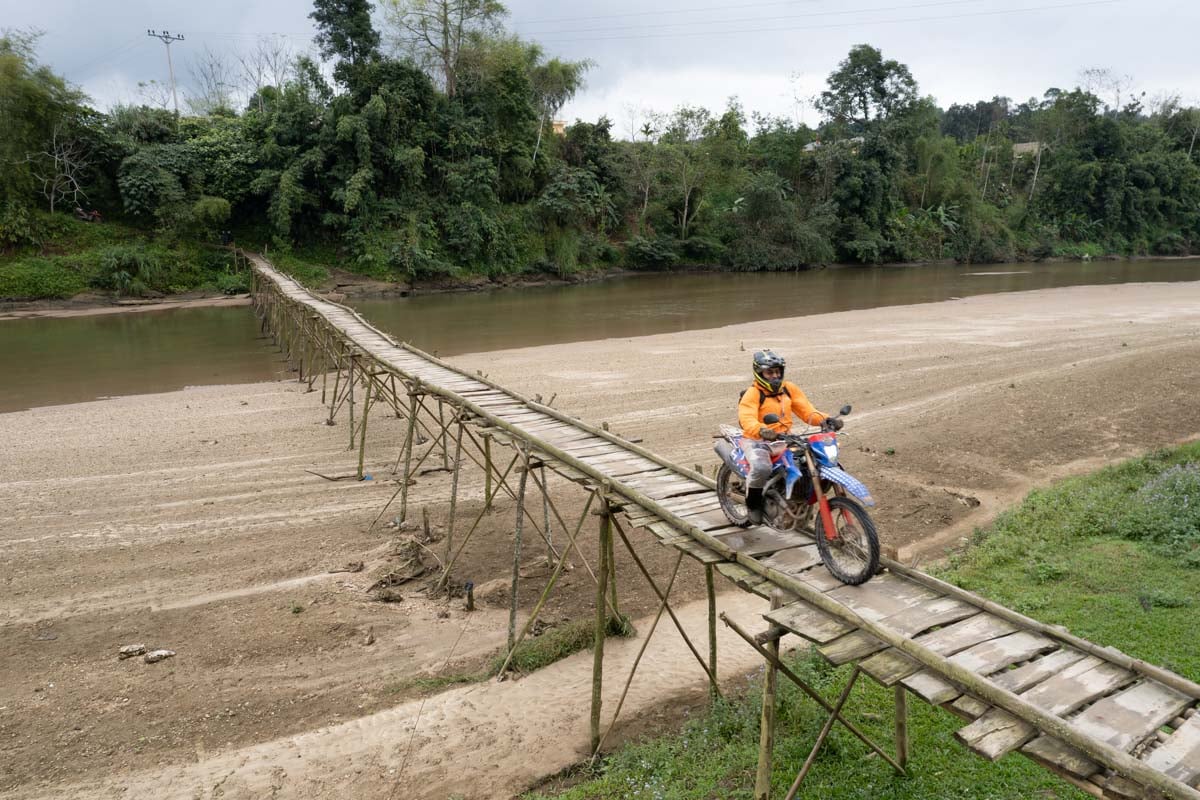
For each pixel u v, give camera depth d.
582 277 56.41
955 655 5.24
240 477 16.19
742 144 72.12
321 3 48.47
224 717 8.73
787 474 6.52
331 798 7.48
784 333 31.27
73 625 10.66
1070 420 18.64
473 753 8.10
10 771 7.86
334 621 10.65
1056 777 6.51
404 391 23.22
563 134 63.84
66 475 16.27
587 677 9.38
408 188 49.66
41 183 44.06
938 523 13.34
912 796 6.47
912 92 73.50
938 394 21.06
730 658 9.58
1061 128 80.12
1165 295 42.81
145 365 27.89
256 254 48.31
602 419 19.16
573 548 12.96
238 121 51.66
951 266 68.62
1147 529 11.38
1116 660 5.09
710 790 6.95
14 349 30.89
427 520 13.40
